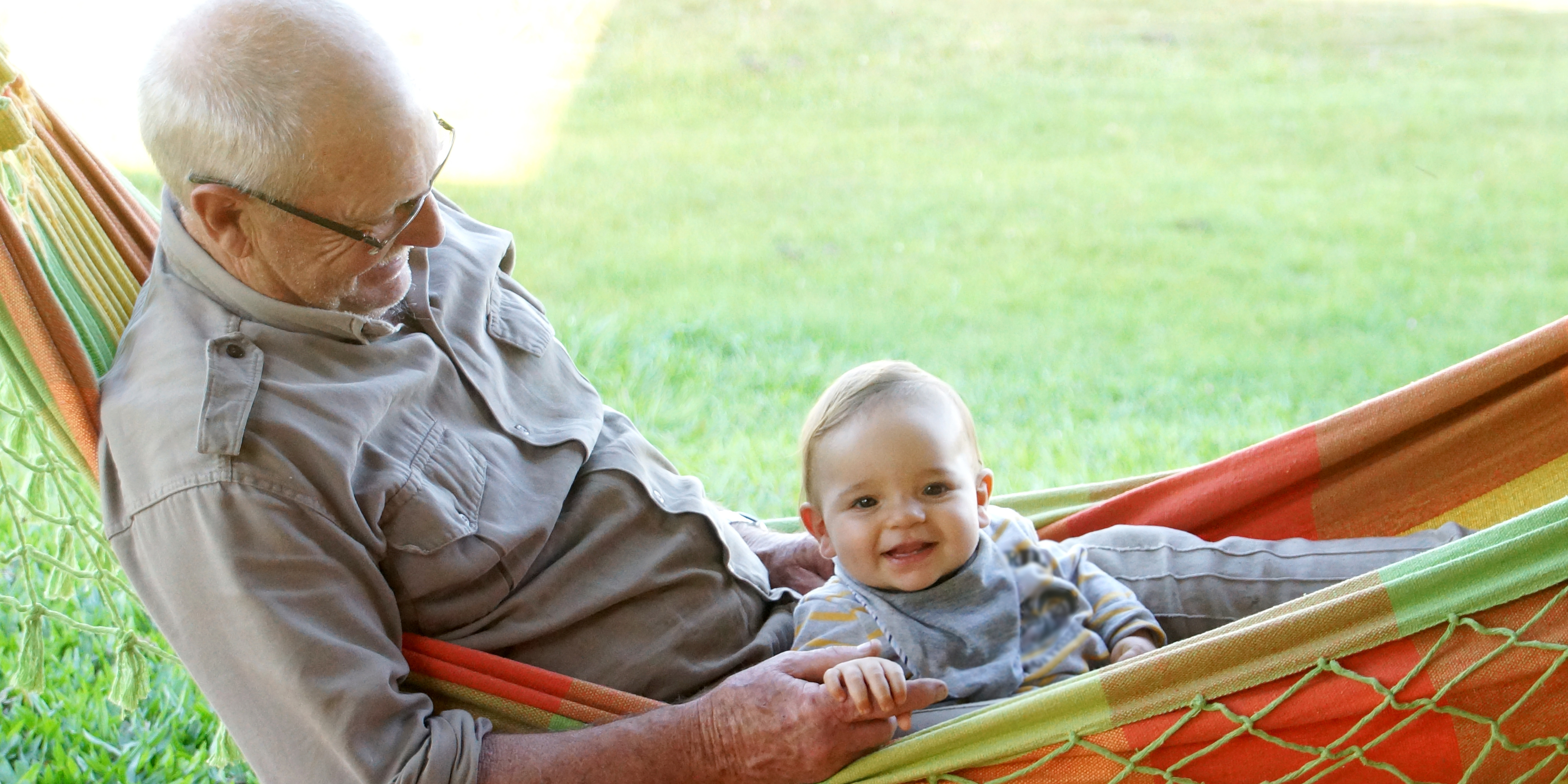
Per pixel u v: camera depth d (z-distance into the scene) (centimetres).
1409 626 172
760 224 805
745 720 183
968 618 211
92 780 267
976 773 185
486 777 181
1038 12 1296
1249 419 517
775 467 441
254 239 196
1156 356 609
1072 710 180
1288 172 933
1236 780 180
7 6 959
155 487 181
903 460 210
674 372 543
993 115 1042
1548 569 169
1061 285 721
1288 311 685
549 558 213
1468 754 176
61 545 220
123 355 202
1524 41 1233
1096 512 252
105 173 229
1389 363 606
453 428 211
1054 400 538
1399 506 242
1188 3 1340
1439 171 934
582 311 624
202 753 274
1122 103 1077
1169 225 828
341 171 191
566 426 226
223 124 189
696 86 1065
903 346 609
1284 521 245
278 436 184
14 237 197
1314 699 175
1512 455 235
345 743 174
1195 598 224
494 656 197
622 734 186
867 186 884
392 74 196
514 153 908
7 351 196
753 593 232
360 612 183
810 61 1138
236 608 175
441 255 232
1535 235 814
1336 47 1221
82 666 301
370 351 205
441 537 196
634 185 859
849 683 180
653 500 225
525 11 1131
